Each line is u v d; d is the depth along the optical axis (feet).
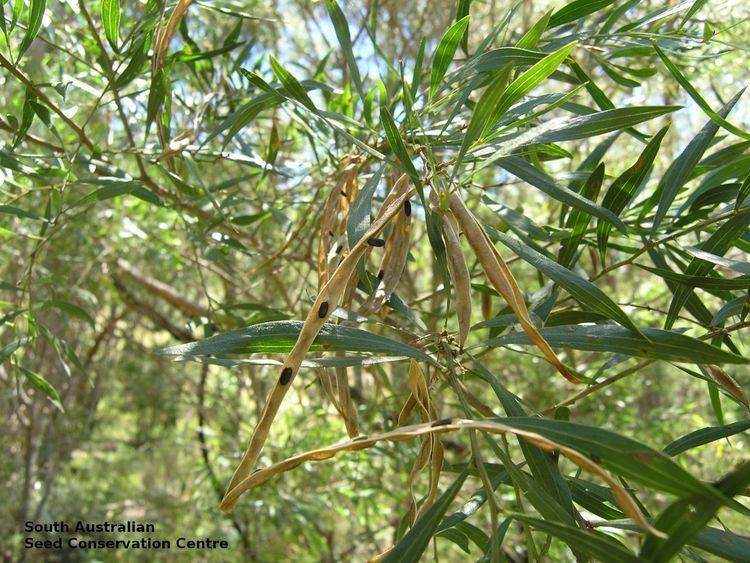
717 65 1.99
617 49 1.13
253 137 2.03
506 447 0.64
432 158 0.70
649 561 0.50
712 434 0.81
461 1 0.96
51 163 1.49
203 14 1.90
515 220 0.99
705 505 0.48
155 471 4.71
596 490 0.81
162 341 4.52
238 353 0.67
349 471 2.42
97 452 4.91
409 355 0.68
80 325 3.49
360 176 1.41
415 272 2.72
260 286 2.55
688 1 1.00
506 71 0.61
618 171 2.72
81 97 1.87
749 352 2.53
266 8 2.53
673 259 1.05
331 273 0.84
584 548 0.53
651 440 2.68
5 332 3.05
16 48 1.55
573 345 0.72
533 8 2.35
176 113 1.85
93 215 2.23
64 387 4.07
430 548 3.01
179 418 4.73
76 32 1.46
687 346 0.67
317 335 0.68
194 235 1.50
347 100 1.33
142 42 1.15
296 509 2.57
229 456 2.82
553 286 0.93
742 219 0.87
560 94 0.84
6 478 3.96
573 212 1.00
